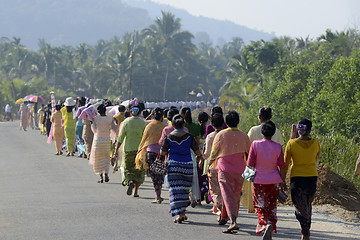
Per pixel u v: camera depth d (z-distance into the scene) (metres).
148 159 35.16
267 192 25.56
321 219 31.42
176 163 29.62
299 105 105.06
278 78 126.00
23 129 134.62
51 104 104.25
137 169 37.25
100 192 40.50
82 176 50.41
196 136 34.88
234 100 187.12
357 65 86.75
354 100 83.19
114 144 54.19
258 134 29.39
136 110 38.62
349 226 29.94
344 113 81.88
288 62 128.12
